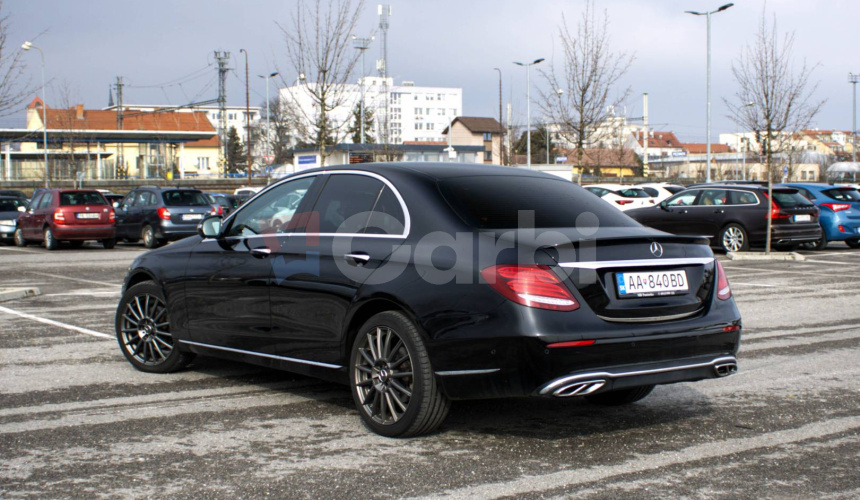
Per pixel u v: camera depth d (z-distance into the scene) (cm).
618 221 510
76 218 2128
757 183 2025
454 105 16500
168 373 645
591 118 2919
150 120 11238
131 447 454
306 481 398
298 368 530
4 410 532
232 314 572
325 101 2397
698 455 441
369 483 396
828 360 698
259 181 6531
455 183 499
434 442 463
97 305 1045
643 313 447
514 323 420
